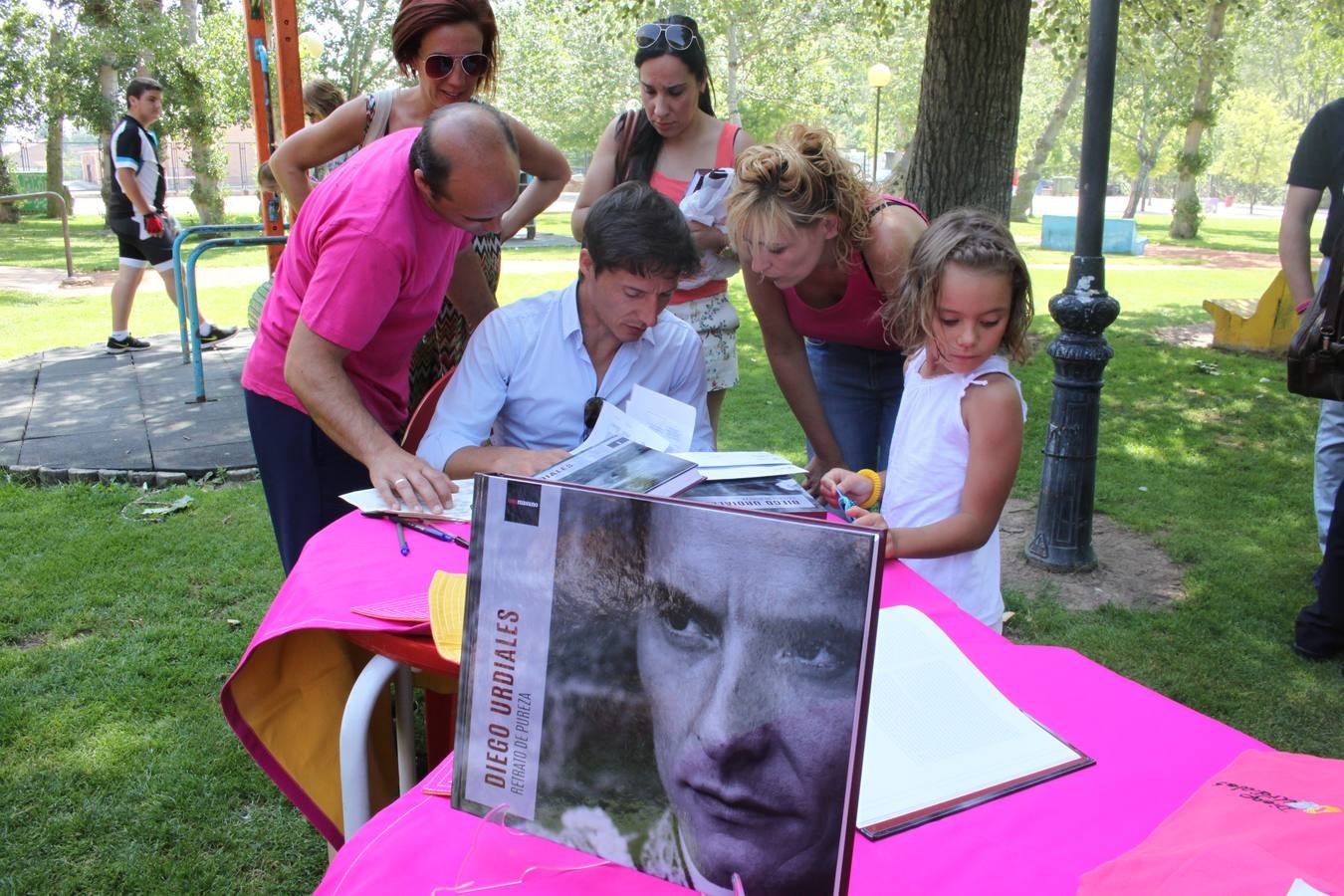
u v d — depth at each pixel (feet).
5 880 6.94
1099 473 17.25
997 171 22.86
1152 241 82.38
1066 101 103.24
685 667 2.84
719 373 10.84
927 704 3.88
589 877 3.05
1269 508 15.56
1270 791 3.21
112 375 20.63
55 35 65.10
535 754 3.04
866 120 167.32
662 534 2.83
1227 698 9.93
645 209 6.44
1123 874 2.86
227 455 15.87
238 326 28.58
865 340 8.63
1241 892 2.55
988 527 6.00
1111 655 10.75
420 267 7.10
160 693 9.41
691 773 2.85
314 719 5.34
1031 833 3.23
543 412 7.39
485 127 6.32
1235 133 172.55
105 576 11.92
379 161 6.83
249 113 68.18
